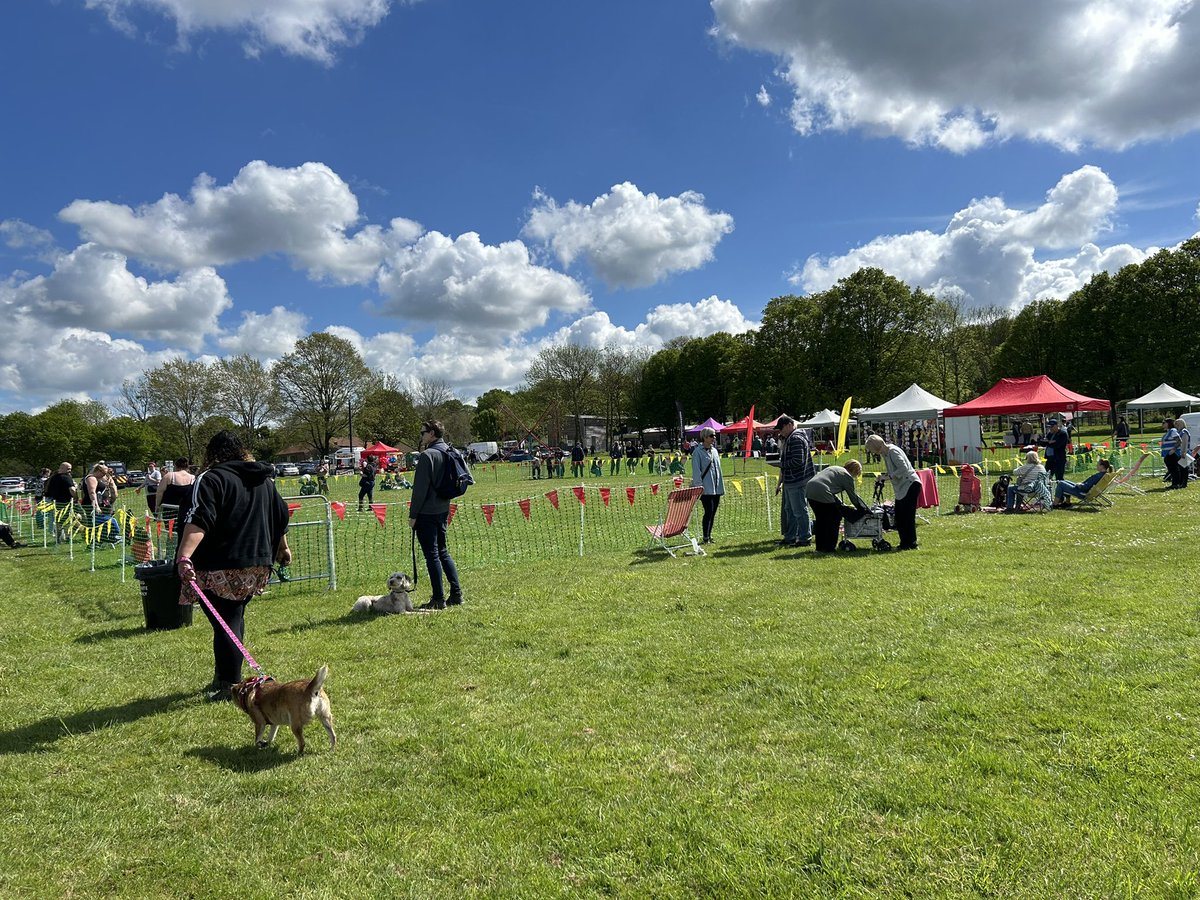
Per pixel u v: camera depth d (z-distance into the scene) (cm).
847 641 519
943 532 1030
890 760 332
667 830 282
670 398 7112
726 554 935
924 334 4584
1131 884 233
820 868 253
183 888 261
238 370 5706
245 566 470
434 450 701
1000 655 465
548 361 6931
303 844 287
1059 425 1463
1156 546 815
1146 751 322
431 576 704
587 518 1462
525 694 451
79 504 1576
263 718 386
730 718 395
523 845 279
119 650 608
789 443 986
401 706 439
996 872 244
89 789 343
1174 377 4056
